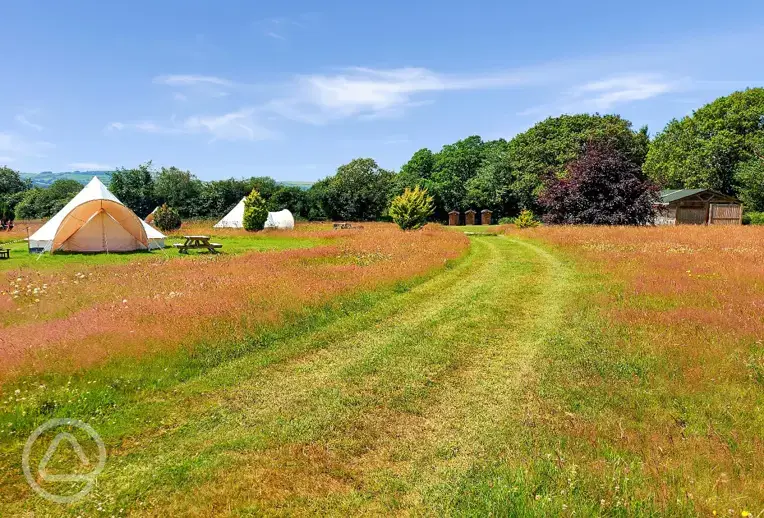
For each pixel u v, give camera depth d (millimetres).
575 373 6336
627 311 8820
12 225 41969
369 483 4062
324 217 63219
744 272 11492
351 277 12367
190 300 9203
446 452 4527
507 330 8461
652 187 29188
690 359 6344
